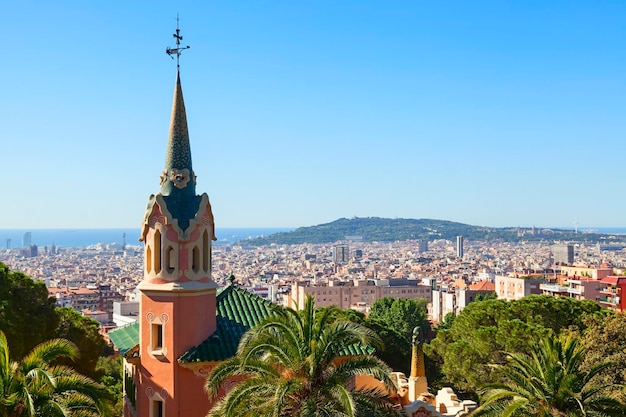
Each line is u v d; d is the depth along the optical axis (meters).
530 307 73.94
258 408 30.75
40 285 59.47
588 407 34.53
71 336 60.69
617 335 59.25
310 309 33.19
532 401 33.72
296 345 31.92
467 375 68.19
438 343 82.25
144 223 42.41
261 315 45.72
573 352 36.78
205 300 42.28
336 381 30.47
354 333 32.22
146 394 41.56
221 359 40.84
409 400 52.75
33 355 32.88
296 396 31.12
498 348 65.81
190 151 44.12
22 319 54.19
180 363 40.66
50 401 30.59
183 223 41.94
